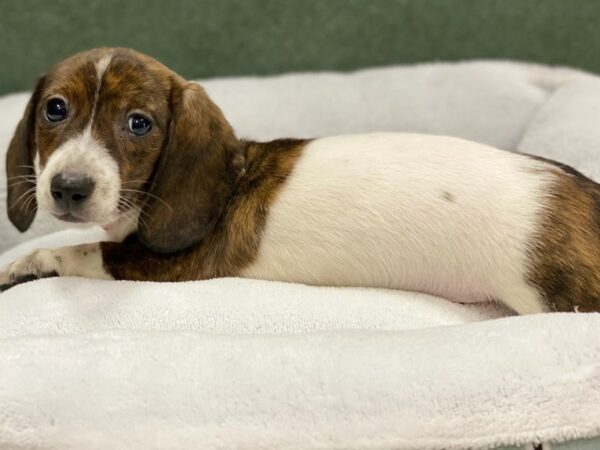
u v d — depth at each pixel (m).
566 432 0.32
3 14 0.65
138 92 0.39
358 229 0.39
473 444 0.31
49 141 0.39
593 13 0.66
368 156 0.40
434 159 0.40
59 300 0.38
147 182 0.40
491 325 0.34
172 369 0.32
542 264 0.37
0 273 0.42
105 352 0.33
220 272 0.41
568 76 0.61
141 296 0.39
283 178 0.41
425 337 0.34
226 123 0.42
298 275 0.41
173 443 0.31
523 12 0.66
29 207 0.43
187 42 0.67
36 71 0.67
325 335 0.34
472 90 0.61
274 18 0.66
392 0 0.66
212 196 0.41
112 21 0.66
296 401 0.31
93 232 0.50
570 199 0.38
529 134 0.56
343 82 0.63
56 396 0.31
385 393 0.31
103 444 0.31
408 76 0.62
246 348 0.33
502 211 0.38
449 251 0.39
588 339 0.33
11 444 0.31
